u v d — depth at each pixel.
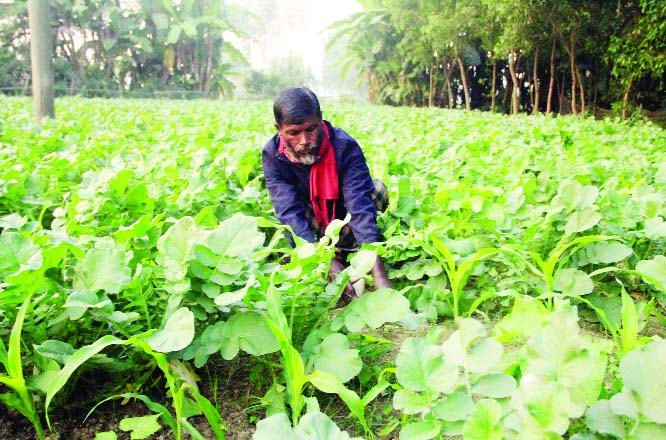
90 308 1.59
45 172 3.60
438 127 8.99
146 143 5.85
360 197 2.53
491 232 2.74
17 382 1.38
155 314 1.80
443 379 1.22
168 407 1.68
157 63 39.19
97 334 1.73
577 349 1.08
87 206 2.52
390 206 3.12
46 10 7.28
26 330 1.62
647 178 4.44
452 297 2.38
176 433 1.46
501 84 31.11
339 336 1.58
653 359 1.03
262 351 1.56
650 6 14.36
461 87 34.00
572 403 1.02
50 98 7.52
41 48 7.36
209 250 1.61
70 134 5.75
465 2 22.28
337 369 1.50
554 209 2.41
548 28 20.55
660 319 2.16
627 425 1.06
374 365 1.87
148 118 9.69
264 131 7.39
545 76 28.08
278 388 1.64
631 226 2.59
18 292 1.49
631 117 16.64
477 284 2.59
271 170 2.67
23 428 1.59
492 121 12.19
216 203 3.23
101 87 36.09
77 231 2.33
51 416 1.63
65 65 35.06
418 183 3.74
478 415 1.04
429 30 24.05
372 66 35.88
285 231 2.63
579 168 4.16
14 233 1.60
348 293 2.25
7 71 35.12
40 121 7.48
